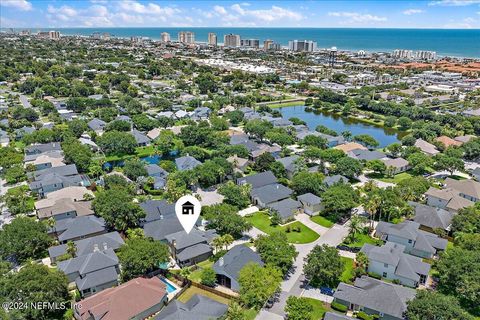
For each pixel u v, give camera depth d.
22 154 129.00
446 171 127.62
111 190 90.31
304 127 171.62
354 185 113.38
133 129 159.12
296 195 105.25
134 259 67.25
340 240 84.00
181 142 144.62
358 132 182.12
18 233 75.06
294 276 71.00
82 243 76.00
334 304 62.38
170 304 60.41
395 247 75.19
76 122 156.12
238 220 82.69
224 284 69.19
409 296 60.97
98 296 61.72
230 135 156.12
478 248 72.44
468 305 63.50
